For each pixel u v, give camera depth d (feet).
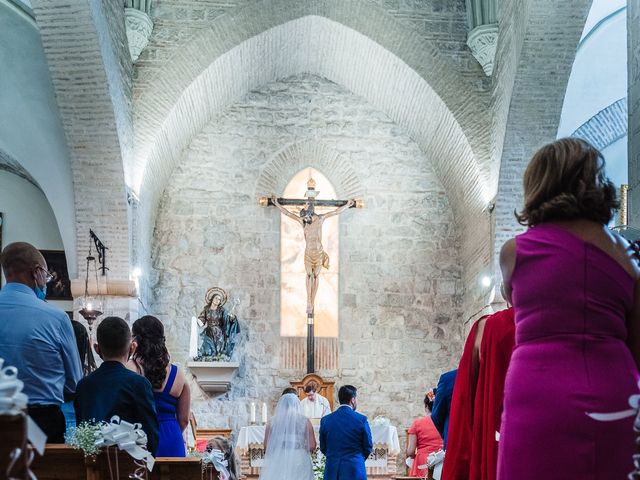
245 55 56.13
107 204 50.85
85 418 17.60
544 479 9.43
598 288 9.73
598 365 9.58
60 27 44.86
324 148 60.75
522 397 9.73
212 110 59.31
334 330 59.00
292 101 61.05
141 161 52.60
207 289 58.49
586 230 10.04
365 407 58.29
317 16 55.21
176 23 54.34
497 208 50.14
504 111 49.67
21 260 17.47
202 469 19.36
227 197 59.67
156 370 20.02
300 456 31.81
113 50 48.85
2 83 50.24
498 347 13.08
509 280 10.29
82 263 51.39
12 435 8.61
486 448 12.97
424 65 54.85
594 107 54.49
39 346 16.84
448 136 56.13
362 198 60.44
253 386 57.72
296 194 60.29
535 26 44.93
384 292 59.62
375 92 60.13
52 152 51.62
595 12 52.24
